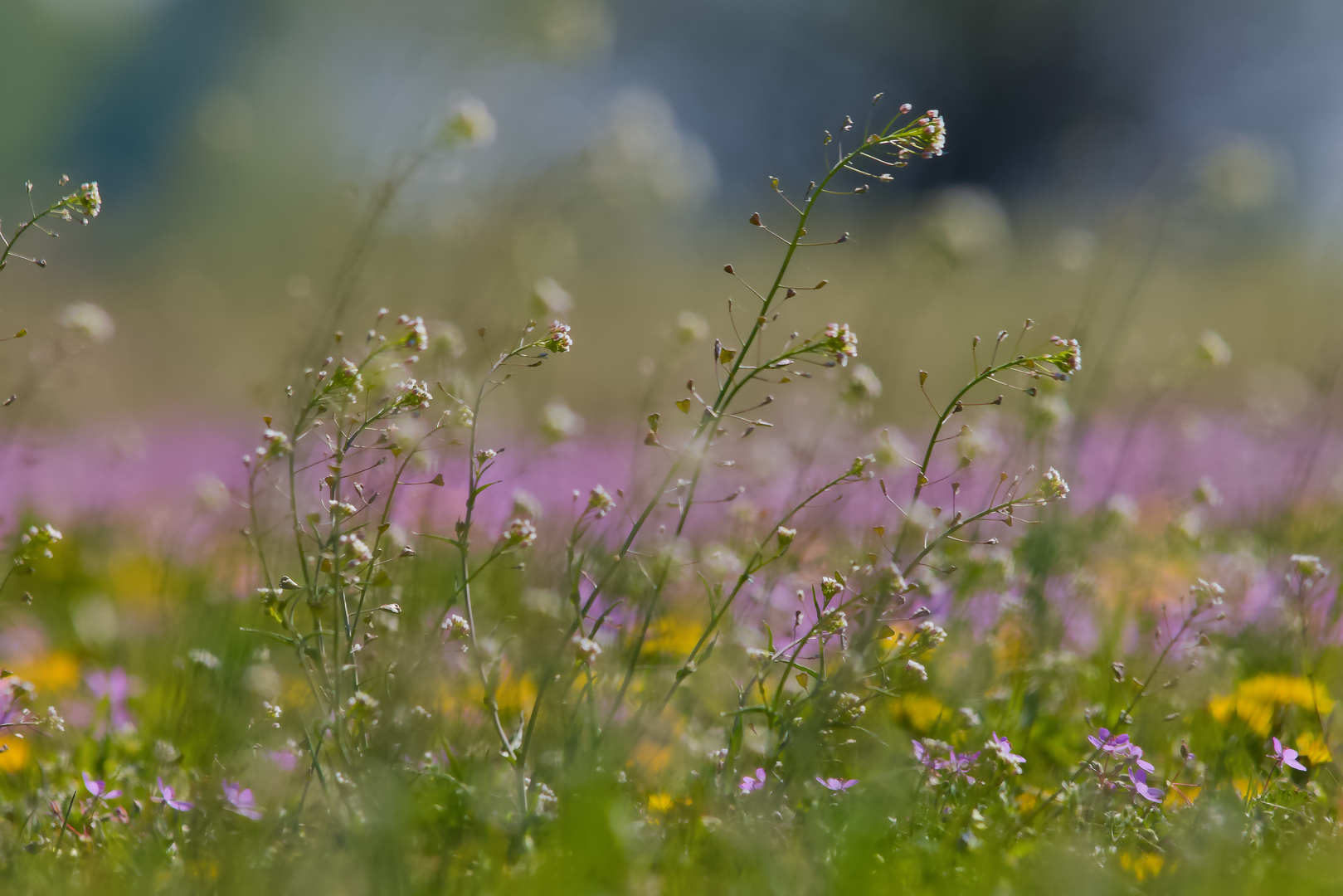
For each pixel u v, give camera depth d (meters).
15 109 67.44
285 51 33.28
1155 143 72.62
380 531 4.90
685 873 4.23
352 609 5.30
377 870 4.01
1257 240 27.61
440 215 10.63
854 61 79.12
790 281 29.77
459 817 4.66
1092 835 4.75
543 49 16.77
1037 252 28.36
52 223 32.34
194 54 64.25
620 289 27.88
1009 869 4.41
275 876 4.03
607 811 4.29
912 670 5.01
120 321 24.55
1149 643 7.16
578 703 4.99
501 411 11.86
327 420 5.45
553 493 10.38
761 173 79.88
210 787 4.72
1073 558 8.26
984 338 21.05
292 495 4.79
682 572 6.30
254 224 24.88
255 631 4.72
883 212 38.41
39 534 5.30
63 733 5.98
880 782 4.91
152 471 16.80
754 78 80.25
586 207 13.88
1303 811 4.96
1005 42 75.94
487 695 4.86
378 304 9.75
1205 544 9.16
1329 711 6.20
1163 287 25.36
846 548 7.14
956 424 11.98
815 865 4.19
